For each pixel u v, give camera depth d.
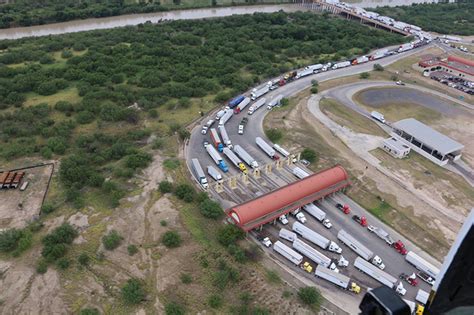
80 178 103.81
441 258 87.06
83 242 84.94
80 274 77.75
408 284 80.44
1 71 161.38
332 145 126.19
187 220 91.81
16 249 83.75
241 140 128.25
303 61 195.38
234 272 77.69
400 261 85.69
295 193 96.19
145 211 93.88
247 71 180.38
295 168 110.88
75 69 167.38
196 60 184.50
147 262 80.56
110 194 98.19
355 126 137.50
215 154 115.44
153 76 162.50
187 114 142.62
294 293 76.00
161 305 71.88
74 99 148.50
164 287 75.31
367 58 196.62
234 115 143.25
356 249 86.19
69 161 109.38
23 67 169.00
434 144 121.06
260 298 74.31
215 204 94.19
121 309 71.12
